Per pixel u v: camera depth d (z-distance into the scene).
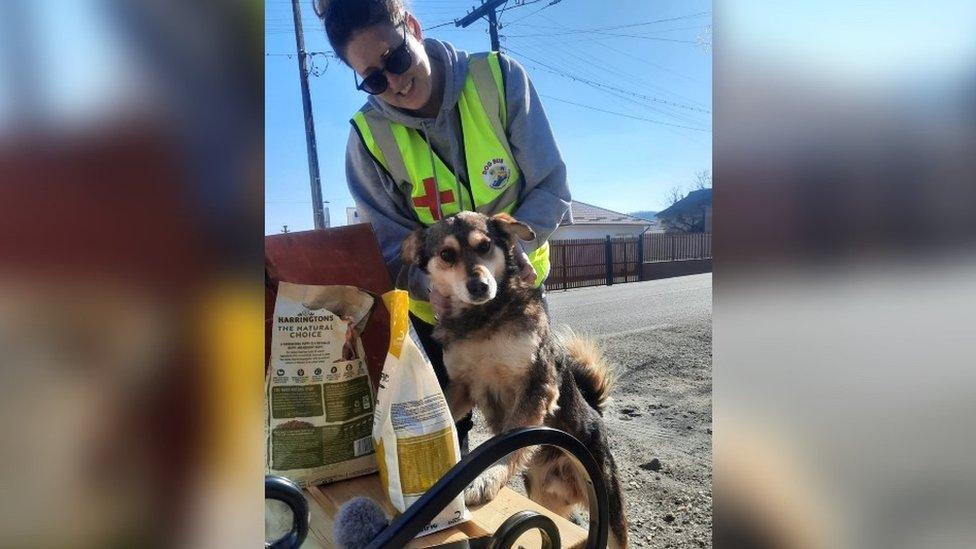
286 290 1.17
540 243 1.63
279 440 1.16
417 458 1.07
